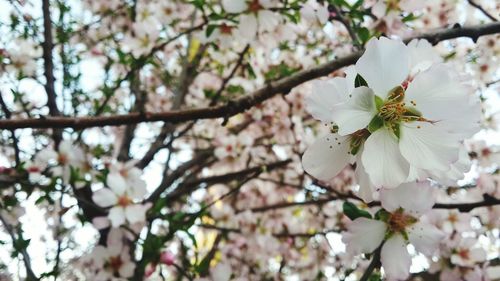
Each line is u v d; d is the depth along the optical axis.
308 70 0.21
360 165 0.12
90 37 0.46
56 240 0.36
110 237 0.29
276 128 0.45
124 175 0.29
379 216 0.16
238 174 0.42
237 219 0.48
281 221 0.51
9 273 0.32
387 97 0.12
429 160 0.11
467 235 0.31
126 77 0.36
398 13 0.27
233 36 0.32
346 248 0.16
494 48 0.37
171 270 0.37
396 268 0.15
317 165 0.12
